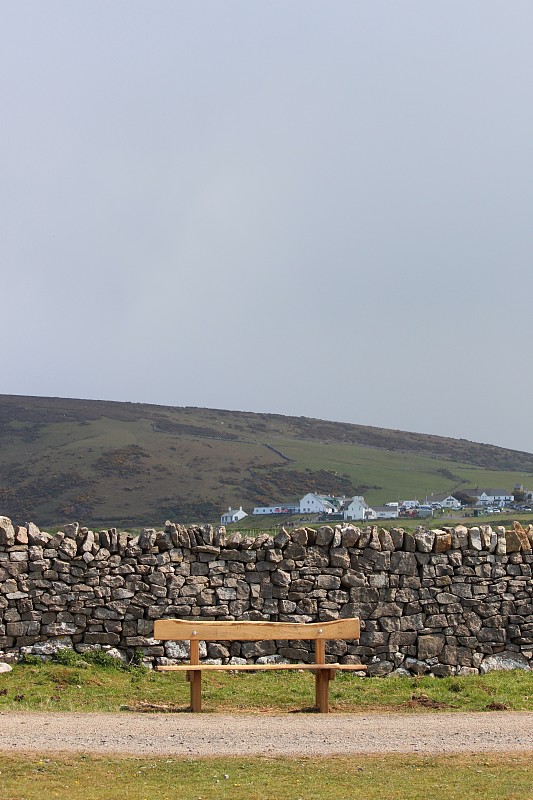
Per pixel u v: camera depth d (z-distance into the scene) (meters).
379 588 18.50
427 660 18.39
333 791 9.30
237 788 9.40
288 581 18.27
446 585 18.75
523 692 15.79
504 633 18.81
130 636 17.59
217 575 18.12
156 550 18.03
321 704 13.79
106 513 88.00
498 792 9.30
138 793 9.17
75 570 17.61
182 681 16.19
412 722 12.69
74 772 9.88
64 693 14.78
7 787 9.23
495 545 19.12
